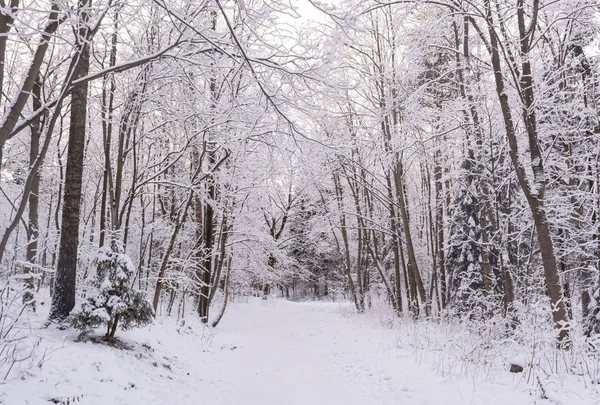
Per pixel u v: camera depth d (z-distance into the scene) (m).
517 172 9.11
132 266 8.14
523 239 13.07
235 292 29.66
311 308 29.36
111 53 11.38
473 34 13.77
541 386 5.69
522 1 9.43
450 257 20.95
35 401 5.14
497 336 8.84
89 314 7.50
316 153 9.30
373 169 21.06
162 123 12.88
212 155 16.31
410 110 13.92
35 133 9.18
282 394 7.37
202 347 11.82
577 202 11.03
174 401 6.85
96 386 6.23
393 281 30.64
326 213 24.89
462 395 6.27
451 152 14.88
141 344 9.16
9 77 10.46
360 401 6.82
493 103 12.24
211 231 17.55
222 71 8.62
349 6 9.63
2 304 6.46
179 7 7.89
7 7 4.93
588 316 10.17
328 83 7.27
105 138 12.06
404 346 10.55
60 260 8.40
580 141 11.72
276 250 23.97
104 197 11.55
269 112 7.83
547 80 10.22
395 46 16.23
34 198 10.97
